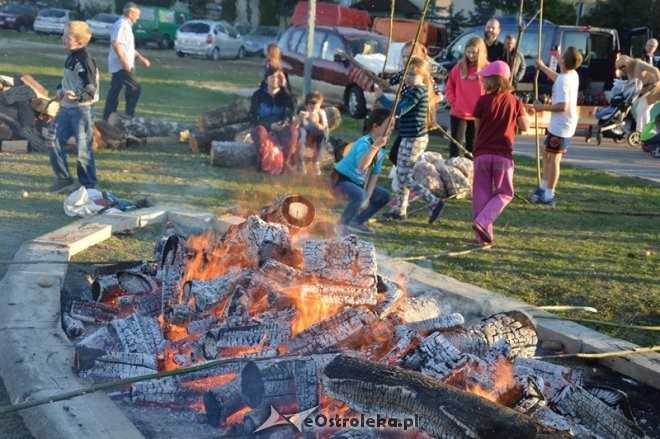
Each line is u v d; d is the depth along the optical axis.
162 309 4.76
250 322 4.30
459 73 10.73
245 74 29.06
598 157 15.45
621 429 3.74
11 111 10.95
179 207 8.16
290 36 20.42
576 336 5.27
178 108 17.45
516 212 9.75
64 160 8.70
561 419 3.64
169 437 3.65
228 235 5.30
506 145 7.70
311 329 4.13
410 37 26.86
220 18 48.75
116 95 13.14
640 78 17.33
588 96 21.33
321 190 10.02
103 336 4.41
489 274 6.98
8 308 4.84
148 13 38.75
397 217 8.87
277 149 10.75
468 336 4.26
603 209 10.23
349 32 19.48
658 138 15.65
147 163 10.93
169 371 3.80
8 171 9.63
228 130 12.09
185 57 36.12
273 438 3.54
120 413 3.63
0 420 3.71
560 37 20.95
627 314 6.09
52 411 3.58
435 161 10.27
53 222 7.55
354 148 7.48
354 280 4.52
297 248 5.02
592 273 7.18
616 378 4.92
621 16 36.81
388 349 4.09
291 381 3.60
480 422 3.13
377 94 9.43
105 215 7.55
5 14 39.88
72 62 8.29
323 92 19.17
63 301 5.36
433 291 5.20
